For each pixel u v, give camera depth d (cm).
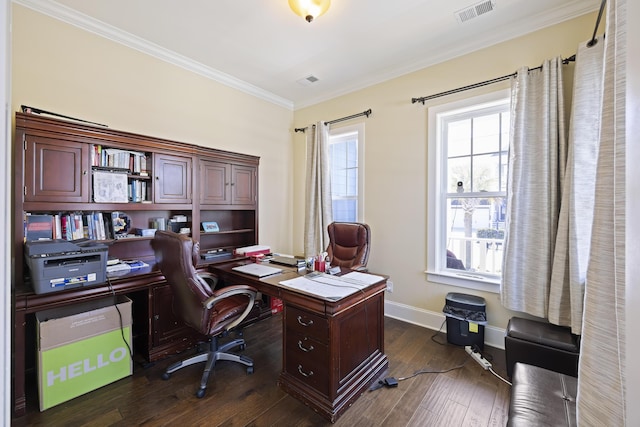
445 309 252
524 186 219
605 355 73
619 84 67
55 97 213
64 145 194
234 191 314
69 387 176
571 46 212
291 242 412
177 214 283
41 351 167
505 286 227
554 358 180
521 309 220
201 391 181
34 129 182
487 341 248
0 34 55
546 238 208
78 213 212
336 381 164
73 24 221
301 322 177
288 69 309
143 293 223
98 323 188
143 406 173
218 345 226
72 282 180
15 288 173
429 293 286
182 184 262
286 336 187
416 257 295
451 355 231
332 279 200
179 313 204
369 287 187
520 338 192
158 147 245
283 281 195
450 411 168
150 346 217
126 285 204
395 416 164
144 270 224
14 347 165
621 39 66
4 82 55
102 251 193
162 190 248
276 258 279
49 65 210
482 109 261
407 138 300
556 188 207
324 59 288
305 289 177
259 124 367
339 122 359
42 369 167
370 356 196
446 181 285
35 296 168
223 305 210
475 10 216
